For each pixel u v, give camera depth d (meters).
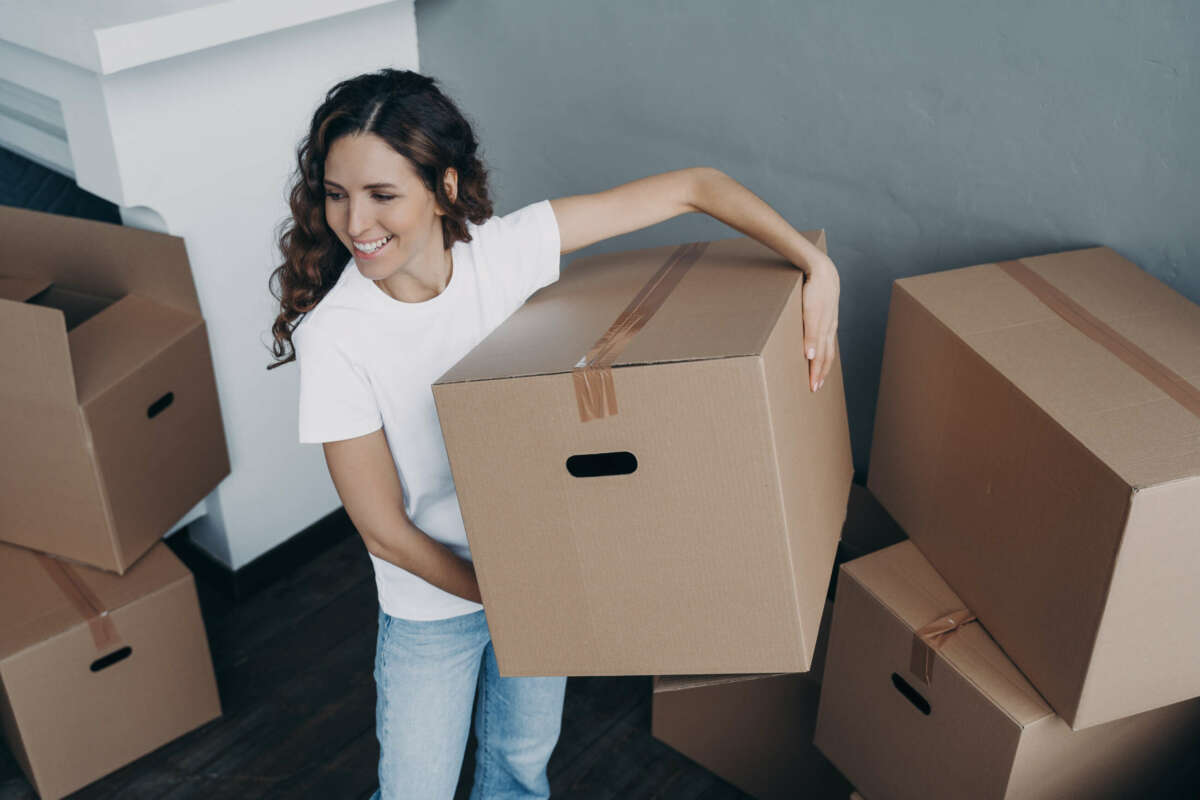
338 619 2.10
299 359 1.06
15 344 1.49
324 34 1.92
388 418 1.09
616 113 1.93
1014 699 1.14
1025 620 1.15
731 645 0.98
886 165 1.63
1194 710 1.28
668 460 0.89
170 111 1.70
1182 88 1.30
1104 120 1.39
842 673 1.41
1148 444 1.01
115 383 1.58
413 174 0.98
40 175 2.36
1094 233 1.46
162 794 1.71
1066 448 1.04
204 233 1.83
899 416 1.43
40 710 1.57
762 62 1.69
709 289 1.06
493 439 0.91
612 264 1.25
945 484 1.32
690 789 1.71
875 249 1.71
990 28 1.43
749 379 0.83
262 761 1.77
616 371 0.86
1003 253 1.56
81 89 1.63
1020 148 1.48
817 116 1.67
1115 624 1.03
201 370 1.81
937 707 1.24
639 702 1.88
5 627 1.55
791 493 0.93
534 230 1.14
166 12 1.55
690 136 1.84
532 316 1.06
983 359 1.18
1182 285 1.40
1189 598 1.04
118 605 1.61
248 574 2.15
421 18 2.12
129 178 1.68
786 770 1.62
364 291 1.06
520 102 2.07
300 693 1.91
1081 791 1.25
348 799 1.71
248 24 1.63
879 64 1.56
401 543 1.09
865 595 1.33
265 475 2.11
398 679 1.23
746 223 1.14
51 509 1.65
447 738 1.27
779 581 0.93
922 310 1.32
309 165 1.02
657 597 0.97
